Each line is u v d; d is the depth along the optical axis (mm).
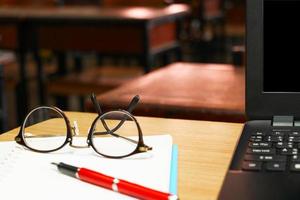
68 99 2871
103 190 550
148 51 2338
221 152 637
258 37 645
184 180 568
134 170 590
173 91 1180
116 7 2998
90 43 2443
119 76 2510
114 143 653
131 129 714
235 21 3371
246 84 655
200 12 3648
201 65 1532
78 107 2965
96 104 691
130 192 536
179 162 611
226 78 1312
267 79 650
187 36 3719
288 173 543
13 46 2564
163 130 717
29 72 2822
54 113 685
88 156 630
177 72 1416
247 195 513
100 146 646
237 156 579
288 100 647
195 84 1252
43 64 2859
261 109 653
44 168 603
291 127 636
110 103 1070
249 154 577
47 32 2510
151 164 602
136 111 1090
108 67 2770
